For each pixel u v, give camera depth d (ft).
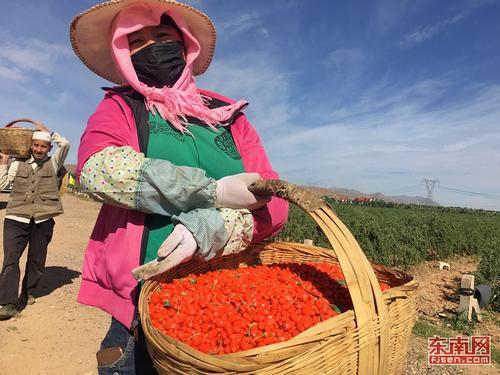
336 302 6.26
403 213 92.07
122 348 6.36
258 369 4.22
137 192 5.72
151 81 7.25
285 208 7.25
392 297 5.49
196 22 7.93
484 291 21.94
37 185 18.38
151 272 5.46
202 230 5.59
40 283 22.53
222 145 7.29
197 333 5.18
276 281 6.79
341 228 5.45
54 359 14.38
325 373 4.54
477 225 66.23
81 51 8.16
